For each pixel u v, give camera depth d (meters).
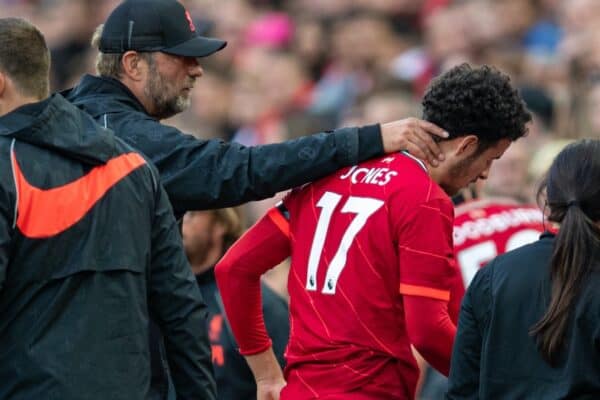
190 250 20.66
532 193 27.45
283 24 48.06
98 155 15.00
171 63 17.80
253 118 44.06
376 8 46.41
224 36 48.16
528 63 38.97
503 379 15.10
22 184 14.56
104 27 17.94
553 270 14.84
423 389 22.97
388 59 43.84
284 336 20.02
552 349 14.67
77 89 17.92
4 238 14.32
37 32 15.16
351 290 16.17
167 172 17.00
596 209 14.91
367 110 37.53
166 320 15.59
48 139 14.77
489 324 15.26
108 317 14.79
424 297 15.90
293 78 44.34
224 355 20.20
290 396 16.53
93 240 14.77
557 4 41.81
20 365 14.43
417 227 15.93
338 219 16.44
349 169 16.75
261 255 17.31
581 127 32.34
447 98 16.52
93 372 14.62
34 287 14.54
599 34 34.88
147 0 17.81
